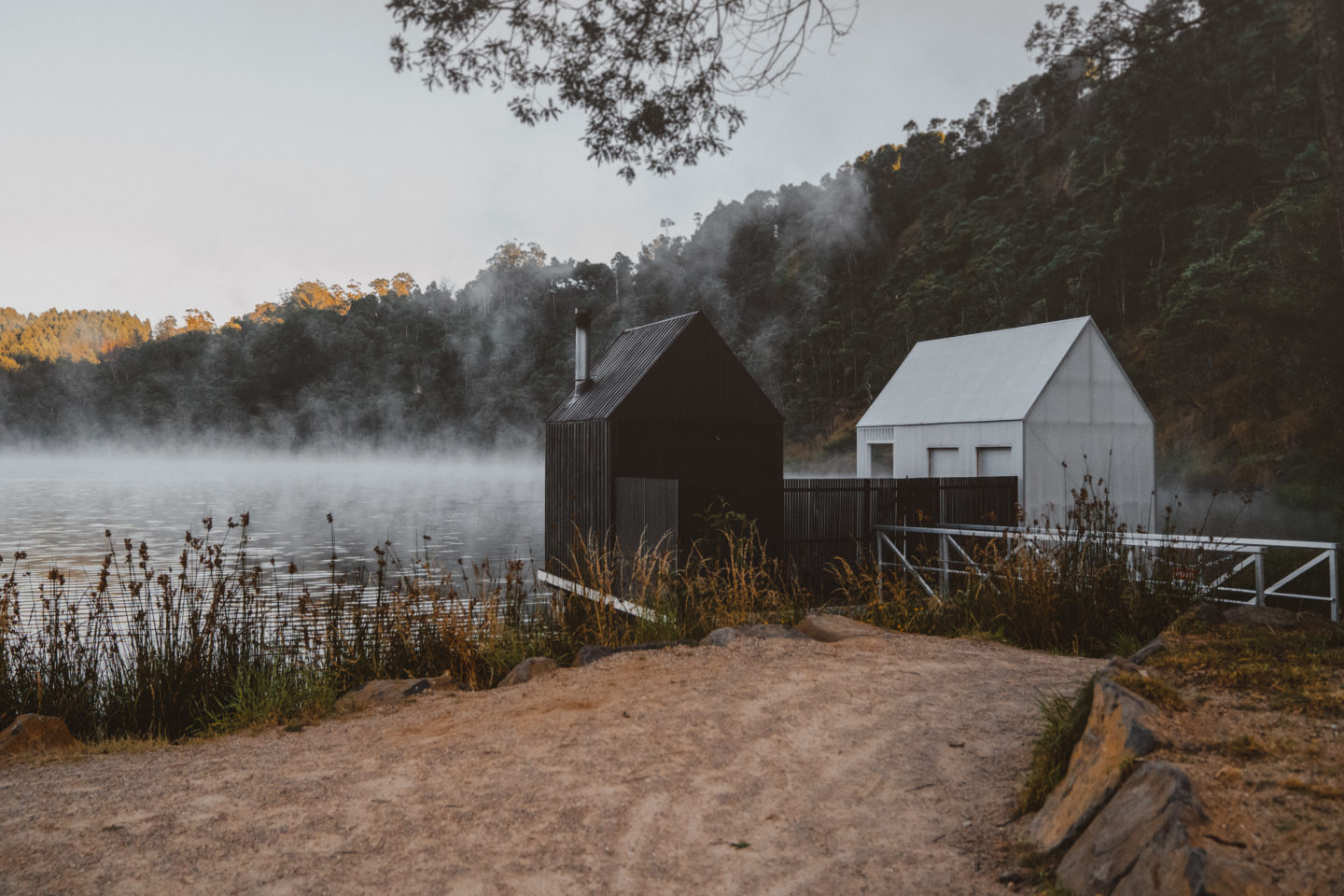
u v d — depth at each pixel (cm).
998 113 12600
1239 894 199
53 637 617
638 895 270
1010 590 744
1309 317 2358
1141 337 5528
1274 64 5134
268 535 3206
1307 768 254
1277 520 2272
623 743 417
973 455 1836
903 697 475
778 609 839
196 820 347
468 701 543
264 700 572
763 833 312
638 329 1936
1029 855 272
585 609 826
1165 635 421
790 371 10681
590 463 1680
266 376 17138
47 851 320
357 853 309
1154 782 248
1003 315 7225
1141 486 1858
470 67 732
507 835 318
